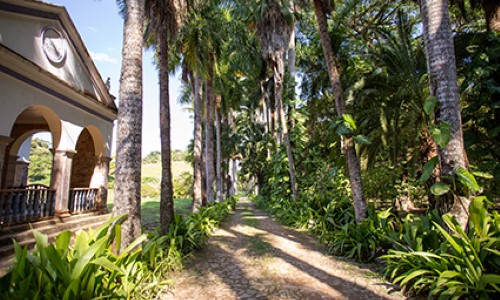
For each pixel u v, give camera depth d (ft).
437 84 14.02
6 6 20.71
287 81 57.31
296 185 41.86
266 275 15.81
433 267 11.75
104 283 10.36
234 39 60.75
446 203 14.29
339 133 22.24
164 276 15.25
